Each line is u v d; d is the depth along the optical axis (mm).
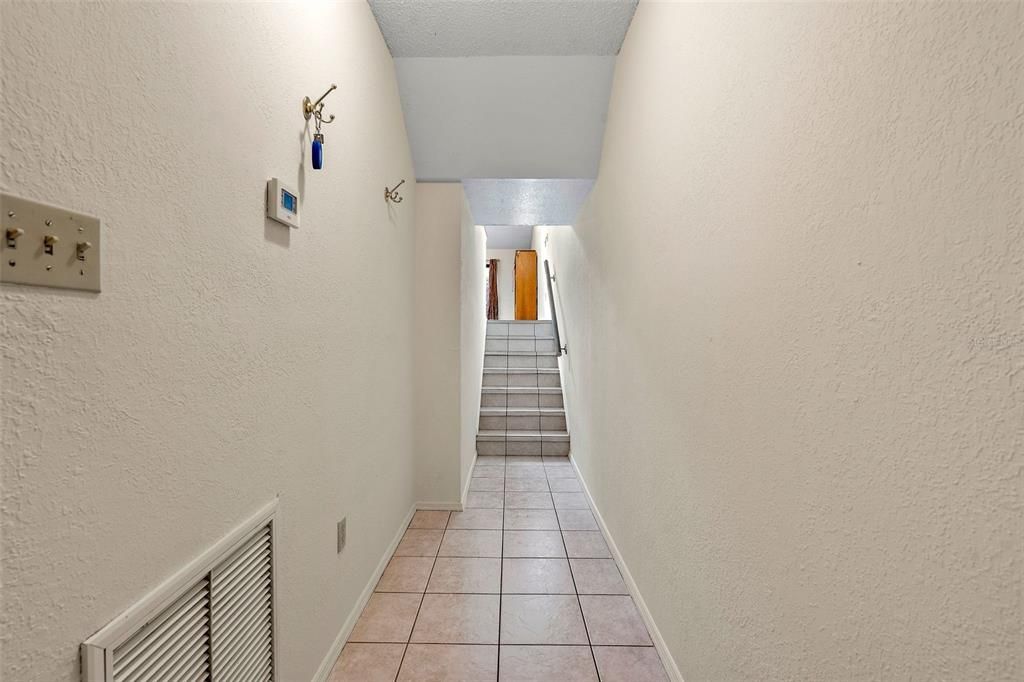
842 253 662
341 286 1509
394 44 2035
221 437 882
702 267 1167
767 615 874
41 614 537
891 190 572
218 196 865
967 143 474
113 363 632
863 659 627
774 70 837
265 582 1056
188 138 779
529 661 1521
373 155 1852
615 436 2197
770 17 850
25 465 516
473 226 3680
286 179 1130
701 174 1169
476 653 1558
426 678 1442
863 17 617
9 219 489
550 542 2404
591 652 1564
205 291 829
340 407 1515
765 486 879
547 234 5930
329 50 1392
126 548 657
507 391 4547
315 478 1324
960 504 488
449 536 2469
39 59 523
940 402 509
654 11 1566
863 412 624
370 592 1874
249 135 970
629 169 1892
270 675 1075
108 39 615
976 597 472
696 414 1211
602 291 2490
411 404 2701
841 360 667
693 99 1221
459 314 2775
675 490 1375
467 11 1853
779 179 822
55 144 541
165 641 739
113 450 634
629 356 1903
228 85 894
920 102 528
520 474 3596
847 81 649
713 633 1117
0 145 481
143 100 678
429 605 1832
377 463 1965
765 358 874
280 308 1109
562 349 4461
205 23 823
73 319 571
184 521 778
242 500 955
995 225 447
